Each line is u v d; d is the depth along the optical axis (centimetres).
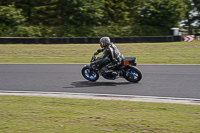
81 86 1330
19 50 2808
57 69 1794
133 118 813
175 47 2895
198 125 740
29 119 814
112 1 4731
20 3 4600
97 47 2972
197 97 1095
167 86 1291
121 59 1353
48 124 767
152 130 708
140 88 1266
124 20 4809
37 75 1612
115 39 3344
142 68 1789
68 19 4478
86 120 798
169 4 4512
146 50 2728
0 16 4206
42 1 4566
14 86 1354
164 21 4638
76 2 4388
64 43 3331
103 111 897
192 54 2414
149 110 905
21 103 1017
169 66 1847
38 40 3319
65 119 811
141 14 4738
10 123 779
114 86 1316
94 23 4581
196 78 1444
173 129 713
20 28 4219
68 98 1096
